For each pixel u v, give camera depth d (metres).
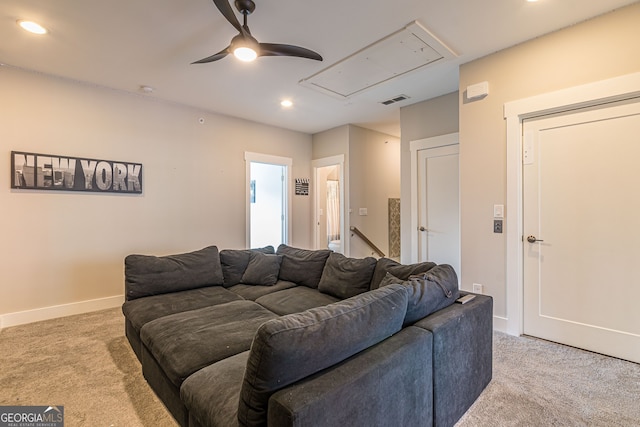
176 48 2.70
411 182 4.19
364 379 1.08
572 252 2.47
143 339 1.97
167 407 1.69
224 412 1.15
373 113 4.55
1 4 2.08
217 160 4.50
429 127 3.98
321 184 7.16
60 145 3.24
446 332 1.52
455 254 3.82
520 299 2.70
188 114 4.20
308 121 4.96
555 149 2.53
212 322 2.03
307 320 1.08
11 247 2.99
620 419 1.63
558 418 1.64
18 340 2.64
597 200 2.36
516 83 2.65
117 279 3.61
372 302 1.31
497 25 2.37
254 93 3.75
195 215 4.27
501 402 1.77
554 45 2.45
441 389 1.49
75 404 1.79
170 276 2.75
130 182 3.69
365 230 5.38
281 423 0.90
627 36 2.15
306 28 2.40
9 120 2.98
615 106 2.27
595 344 2.37
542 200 2.60
